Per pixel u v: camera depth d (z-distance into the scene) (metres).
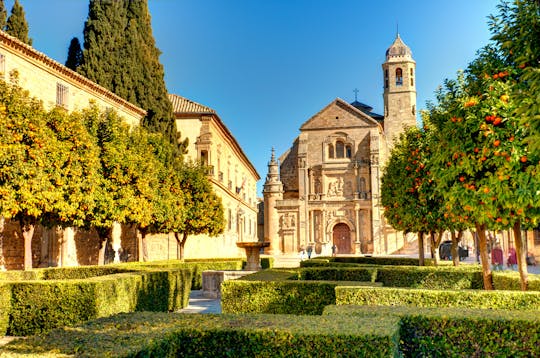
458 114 11.20
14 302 12.46
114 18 39.47
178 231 34.03
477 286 17.06
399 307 8.73
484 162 10.84
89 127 23.70
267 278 13.91
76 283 12.37
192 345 6.95
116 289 13.25
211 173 47.09
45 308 12.34
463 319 7.78
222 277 22.56
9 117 17.59
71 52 40.22
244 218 75.06
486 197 10.66
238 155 71.56
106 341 6.21
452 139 11.32
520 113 7.71
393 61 79.88
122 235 38.59
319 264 22.92
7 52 24.81
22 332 12.37
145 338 6.35
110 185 23.80
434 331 7.88
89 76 38.03
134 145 26.19
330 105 71.94
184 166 36.44
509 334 7.55
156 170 27.92
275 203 71.19
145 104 40.09
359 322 7.28
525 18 8.77
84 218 21.58
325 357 6.54
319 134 71.94
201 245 44.03
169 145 32.06
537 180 9.71
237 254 65.88
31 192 17.78
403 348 7.94
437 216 19.48
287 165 77.06
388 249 67.25
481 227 13.78
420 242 23.80
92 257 33.66
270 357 6.70
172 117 41.62
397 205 21.59
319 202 70.38
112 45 39.12
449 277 17.27
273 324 7.20
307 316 7.90
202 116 47.53
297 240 70.38
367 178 69.69
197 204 35.31
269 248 69.81
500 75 10.80
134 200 24.98
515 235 12.13
